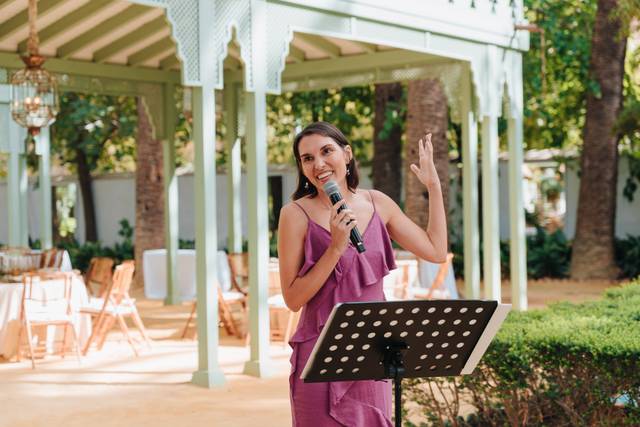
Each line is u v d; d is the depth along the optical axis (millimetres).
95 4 9875
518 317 5633
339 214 3287
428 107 14602
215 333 7758
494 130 11336
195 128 7797
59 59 11875
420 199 14586
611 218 16359
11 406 7004
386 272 3602
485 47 11219
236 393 7414
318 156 3482
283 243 3525
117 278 9141
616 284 15789
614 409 4785
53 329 9281
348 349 3246
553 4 16859
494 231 11242
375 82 12523
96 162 22031
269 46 8281
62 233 23156
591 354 4660
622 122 15750
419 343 3359
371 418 3482
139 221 16375
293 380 3512
